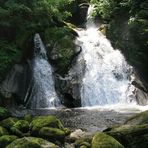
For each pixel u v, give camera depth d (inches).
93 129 419.8
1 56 590.6
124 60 708.7
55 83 636.7
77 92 628.1
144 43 708.0
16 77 601.3
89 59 683.4
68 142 361.1
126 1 763.4
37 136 362.3
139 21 703.1
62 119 483.2
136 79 673.0
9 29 625.6
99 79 666.8
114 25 765.3
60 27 713.6
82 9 916.0
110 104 641.6
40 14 678.5
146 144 326.6
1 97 556.4
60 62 650.8
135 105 620.1
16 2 655.1
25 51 634.2
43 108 606.2
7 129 384.5
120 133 332.8
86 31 772.0
